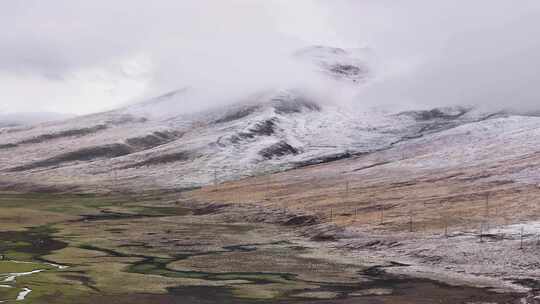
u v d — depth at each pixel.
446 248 104.69
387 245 113.31
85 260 103.19
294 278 88.62
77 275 89.25
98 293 77.69
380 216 140.38
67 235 134.50
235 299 75.50
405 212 142.62
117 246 119.75
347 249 114.56
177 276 89.94
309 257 106.69
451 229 119.00
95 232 140.00
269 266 98.31
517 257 95.44
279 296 77.31
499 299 75.50
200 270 94.94
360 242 118.44
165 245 121.56
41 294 75.75
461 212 134.75
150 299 75.12
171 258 106.19
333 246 118.44
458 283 84.81
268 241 126.81
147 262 101.94
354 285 83.94
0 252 110.25
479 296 77.25
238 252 112.69
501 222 121.06
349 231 128.62
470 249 102.44
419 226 124.69
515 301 74.38
